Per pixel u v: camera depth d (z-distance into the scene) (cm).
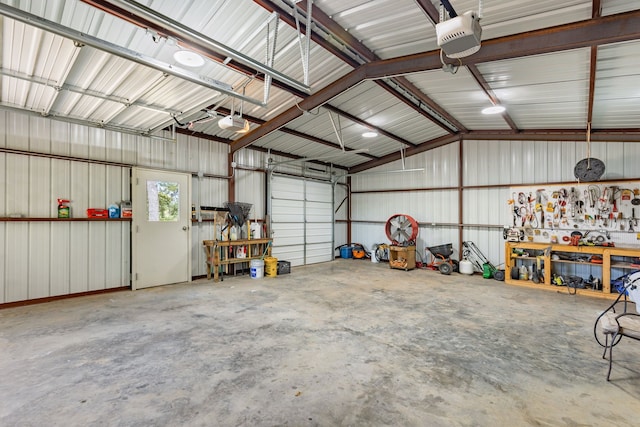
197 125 579
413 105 545
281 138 685
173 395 218
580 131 586
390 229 824
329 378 243
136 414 197
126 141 527
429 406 208
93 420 191
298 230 818
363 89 494
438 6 294
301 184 830
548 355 285
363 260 910
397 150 849
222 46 257
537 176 649
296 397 217
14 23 239
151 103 414
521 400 215
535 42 309
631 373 251
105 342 307
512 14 295
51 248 453
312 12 308
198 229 620
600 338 324
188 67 345
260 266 634
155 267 551
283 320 376
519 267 618
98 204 497
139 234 532
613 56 316
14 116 424
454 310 421
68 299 463
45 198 448
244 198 700
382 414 199
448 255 725
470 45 226
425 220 818
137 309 417
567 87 410
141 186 537
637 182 516
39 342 306
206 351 289
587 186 554
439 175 791
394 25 339
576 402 213
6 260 417
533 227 601
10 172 421
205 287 549
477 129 698
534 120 574
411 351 292
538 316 397
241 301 459
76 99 388
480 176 723
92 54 292
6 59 291
